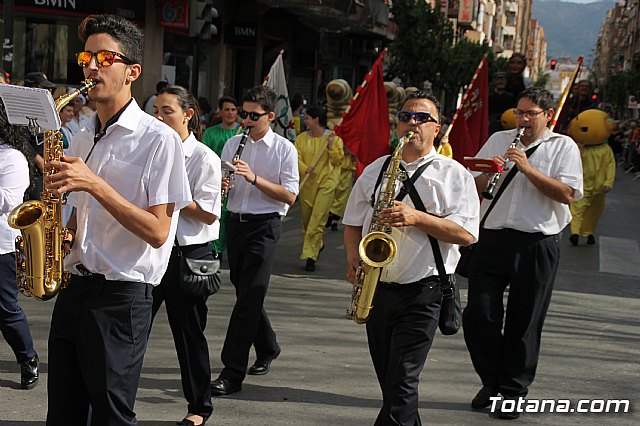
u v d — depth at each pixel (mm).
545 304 6434
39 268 4230
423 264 5113
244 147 7086
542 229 6336
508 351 6430
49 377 4312
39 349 7504
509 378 6391
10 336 6371
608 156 15211
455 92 46906
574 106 15453
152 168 4145
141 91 18531
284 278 11344
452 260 5242
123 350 4207
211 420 6008
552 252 6391
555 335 8930
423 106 5207
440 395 6816
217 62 23984
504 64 62375
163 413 6098
